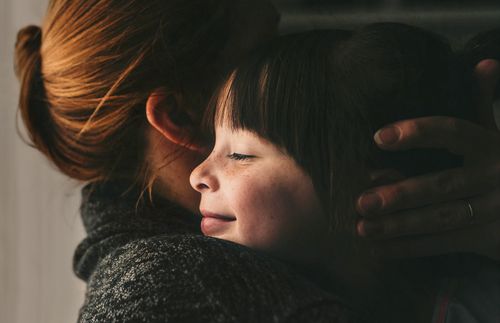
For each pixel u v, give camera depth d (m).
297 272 0.61
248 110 0.66
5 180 1.63
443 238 0.63
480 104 0.67
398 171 0.63
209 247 0.61
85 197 0.84
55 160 0.87
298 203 0.64
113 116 0.80
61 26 0.83
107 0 0.80
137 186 0.82
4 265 1.65
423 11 0.93
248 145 0.66
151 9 0.79
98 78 0.80
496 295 0.63
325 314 0.57
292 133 0.64
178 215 0.81
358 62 0.65
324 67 0.65
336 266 0.64
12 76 1.60
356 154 0.63
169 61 0.79
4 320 1.66
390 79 0.64
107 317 0.60
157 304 0.58
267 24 0.84
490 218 0.62
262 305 0.57
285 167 0.64
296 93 0.65
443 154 0.64
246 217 0.64
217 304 0.57
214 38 0.80
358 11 0.98
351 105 0.64
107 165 0.82
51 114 0.85
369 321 0.62
